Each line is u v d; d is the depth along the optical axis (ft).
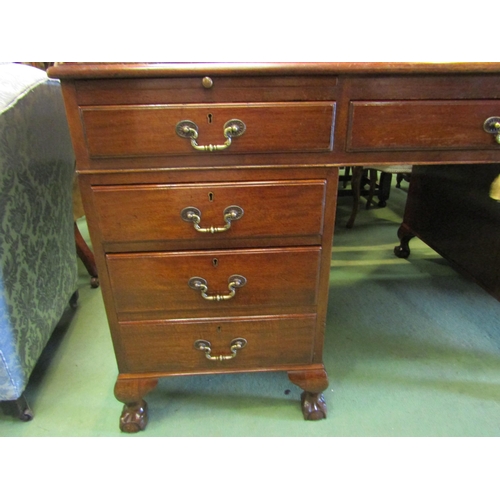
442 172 4.09
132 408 2.66
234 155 1.90
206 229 2.06
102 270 2.17
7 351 2.46
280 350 2.53
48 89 2.99
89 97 1.75
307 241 2.18
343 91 1.82
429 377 3.15
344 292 4.38
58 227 3.33
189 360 2.52
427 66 1.76
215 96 1.78
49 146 3.03
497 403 2.90
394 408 2.86
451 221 3.99
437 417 2.78
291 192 2.02
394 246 5.61
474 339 3.59
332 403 2.90
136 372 2.53
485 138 1.95
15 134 2.46
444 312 4.00
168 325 2.38
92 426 2.73
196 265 2.19
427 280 4.62
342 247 5.58
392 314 3.97
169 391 3.03
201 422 2.76
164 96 1.76
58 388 3.06
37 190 2.84
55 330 3.74
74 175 4.04
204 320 2.38
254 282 2.27
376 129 1.90
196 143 1.85
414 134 1.93
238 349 2.51
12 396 2.58
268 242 2.16
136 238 2.08
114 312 2.31
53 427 2.72
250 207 2.04
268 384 3.10
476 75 1.83
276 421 2.76
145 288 2.24
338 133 1.91
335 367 3.27
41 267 2.94
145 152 1.86
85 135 1.81
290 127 1.86
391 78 1.81
